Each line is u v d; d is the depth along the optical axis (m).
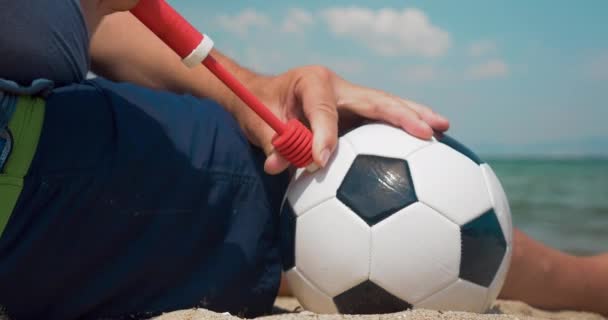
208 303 1.87
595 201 12.01
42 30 1.53
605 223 9.15
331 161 1.83
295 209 1.85
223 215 1.90
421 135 1.86
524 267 2.62
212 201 1.86
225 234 1.91
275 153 1.86
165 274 1.81
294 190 1.88
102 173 1.66
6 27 1.48
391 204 1.73
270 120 1.79
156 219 1.76
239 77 2.17
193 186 1.82
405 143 1.83
